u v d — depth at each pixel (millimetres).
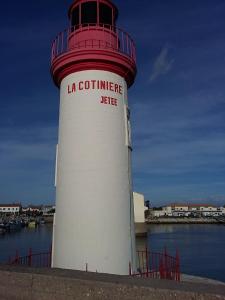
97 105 12383
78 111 12438
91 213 11617
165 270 12156
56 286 6168
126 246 11883
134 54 13758
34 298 6410
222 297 4789
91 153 12023
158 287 5285
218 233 91062
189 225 146375
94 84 12523
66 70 12938
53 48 13555
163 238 74188
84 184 11859
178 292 5051
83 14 13211
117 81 12930
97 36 12875
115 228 11734
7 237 83250
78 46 12906
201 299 4906
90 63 12578
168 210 194125
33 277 6500
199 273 32000
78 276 6191
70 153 12289
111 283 5629
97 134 12172
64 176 12320
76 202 11828
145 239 69562
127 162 12695
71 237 11680
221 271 32938
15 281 6727
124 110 12984
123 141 12672
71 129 12453
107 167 12023
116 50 12875
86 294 5816
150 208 181000
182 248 53375
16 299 6652
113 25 13633
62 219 12086
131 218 12469
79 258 11414
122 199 12148
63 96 13109
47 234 93688
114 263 11461
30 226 132625
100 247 11422
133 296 5379
